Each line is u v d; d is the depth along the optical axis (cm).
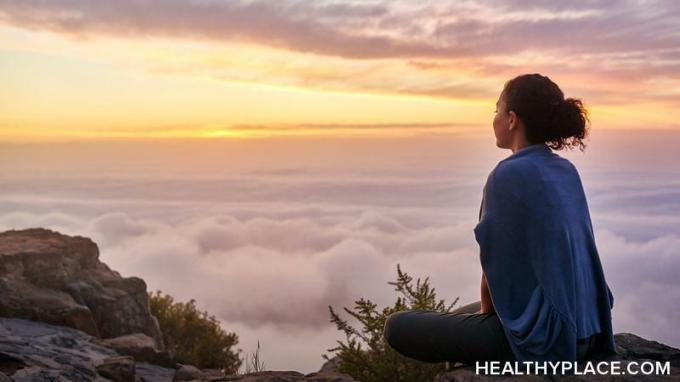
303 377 427
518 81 305
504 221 287
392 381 541
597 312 302
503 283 287
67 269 848
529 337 278
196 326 1021
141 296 893
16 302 741
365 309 557
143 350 730
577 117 299
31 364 514
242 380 419
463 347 299
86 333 753
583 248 292
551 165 294
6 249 828
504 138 311
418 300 560
